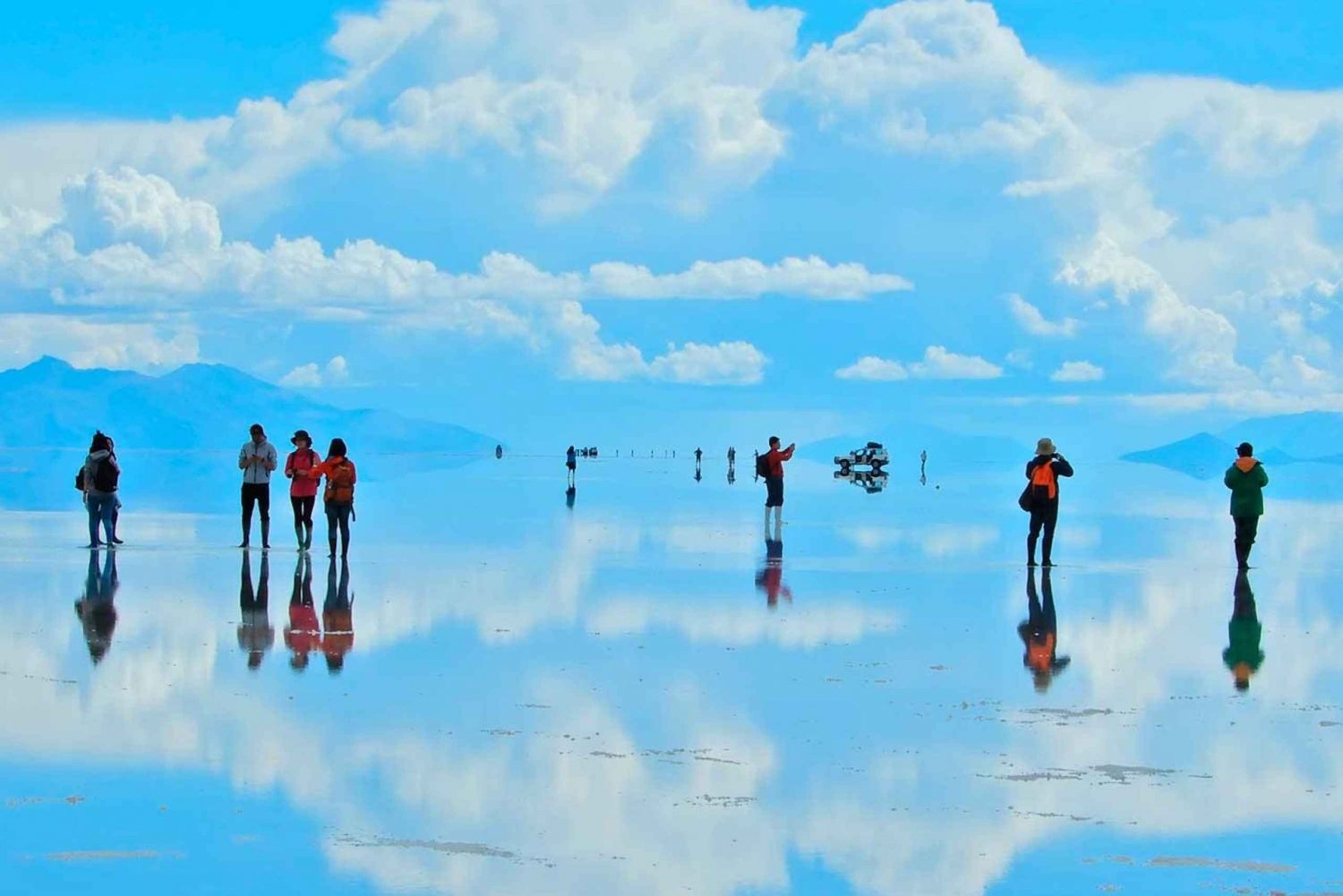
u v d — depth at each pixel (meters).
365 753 10.79
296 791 9.73
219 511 41.88
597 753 10.89
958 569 24.89
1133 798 9.80
